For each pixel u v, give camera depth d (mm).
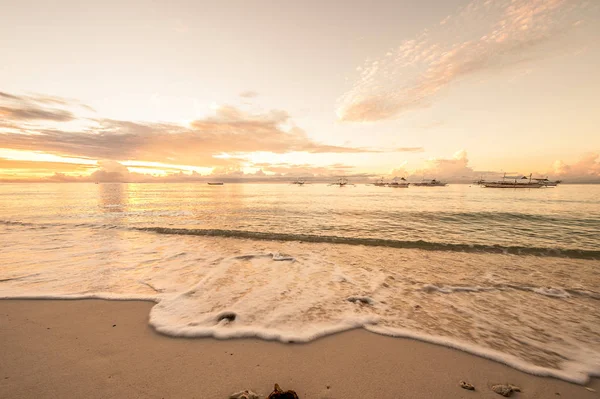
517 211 28469
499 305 6070
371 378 3500
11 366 3598
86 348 4070
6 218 20703
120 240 12797
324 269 8633
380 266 9102
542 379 3561
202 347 4141
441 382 3455
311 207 32438
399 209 30266
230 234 14383
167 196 57781
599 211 28719
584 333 4852
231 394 3080
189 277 7574
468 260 10000
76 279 7297
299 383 3363
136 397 3045
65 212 25438
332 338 4508
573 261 9992
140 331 4609
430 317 5410
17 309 5445
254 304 5793
